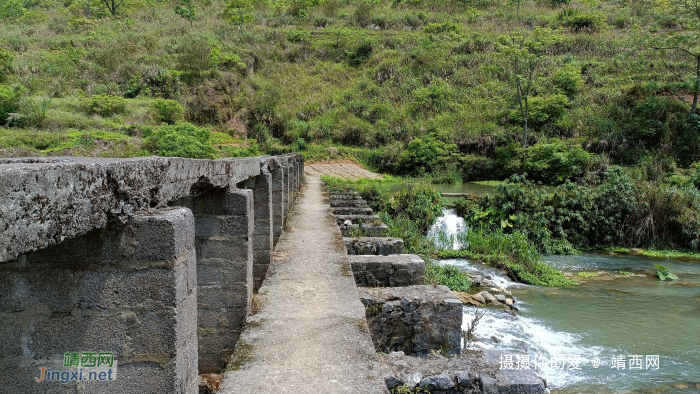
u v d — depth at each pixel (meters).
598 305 8.95
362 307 4.50
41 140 17.41
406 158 25.05
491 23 40.78
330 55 38.59
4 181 1.35
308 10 46.62
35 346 2.19
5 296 2.16
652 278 10.95
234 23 41.56
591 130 25.00
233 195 4.23
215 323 4.30
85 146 17.55
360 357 3.46
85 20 39.31
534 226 13.91
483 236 13.23
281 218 7.88
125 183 2.13
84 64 29.06
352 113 31.05
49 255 2.16
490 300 8.81
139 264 2.19
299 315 4.27
